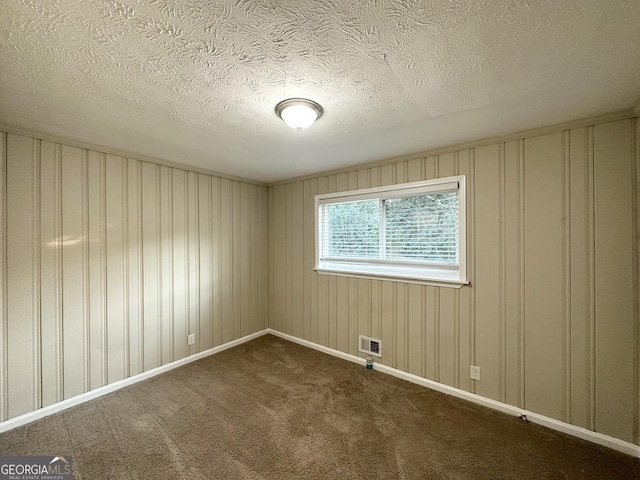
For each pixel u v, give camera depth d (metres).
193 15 0.94
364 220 2.94
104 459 1.64
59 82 1.35
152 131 1.99
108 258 2.41
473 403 2.21
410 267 2.62
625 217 1.72
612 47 1.12
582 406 1.83
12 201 1.95
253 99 1.53
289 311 3.62
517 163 2.04
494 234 2.14
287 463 1.62
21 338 1.98
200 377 2.64
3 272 1.92
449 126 1.91
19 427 1.93
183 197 2.96
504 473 1.55
